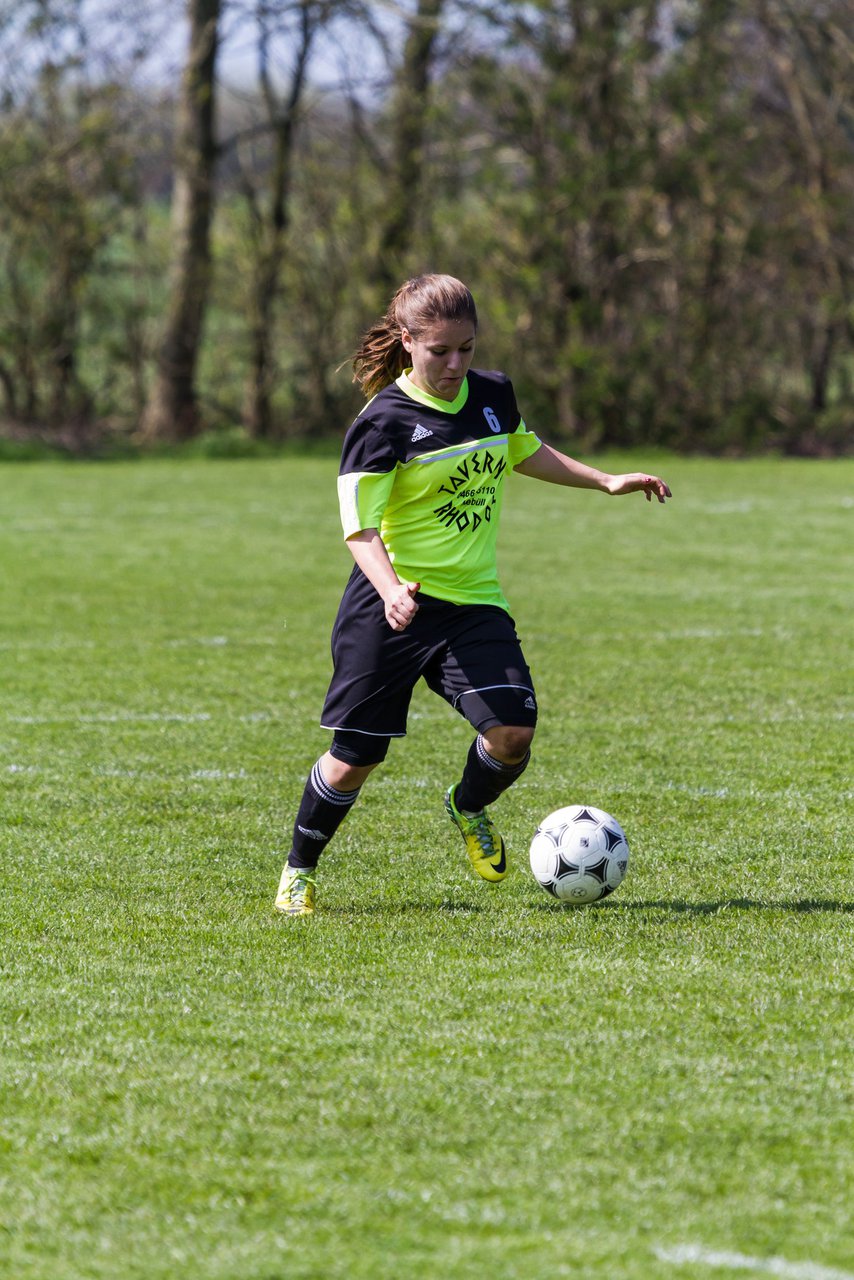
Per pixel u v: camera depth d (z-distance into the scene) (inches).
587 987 535.2
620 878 645.3
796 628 1461.6
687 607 1585.9
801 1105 434.3
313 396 4005.9
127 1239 359.9
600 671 1245.7
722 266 3762.3
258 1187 385.1
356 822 793.6
